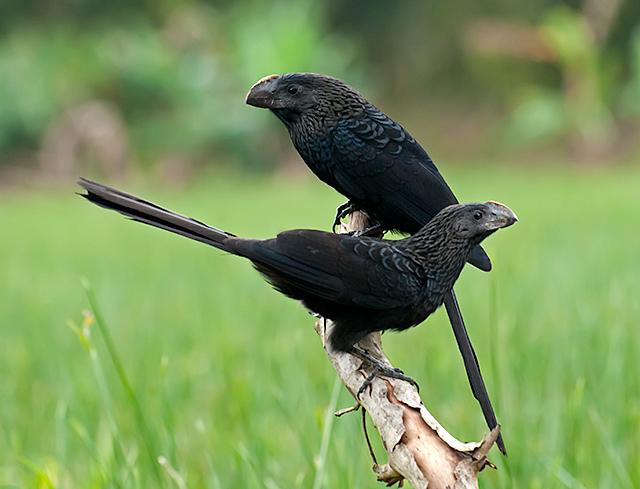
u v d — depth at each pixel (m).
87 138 44.38
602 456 6.65
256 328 10.56
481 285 12.38
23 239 24.27
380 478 4.17
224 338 9.88
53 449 7.22
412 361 8.68
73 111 44.91
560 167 46.31
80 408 7.58
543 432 7.13
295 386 7.91
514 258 15.55
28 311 12.77
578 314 9.78
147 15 51.25
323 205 29.02
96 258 19.56
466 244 4.82
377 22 52.59
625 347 8.32
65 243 23.14
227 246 4.60
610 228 19.91
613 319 9.80
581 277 12.98
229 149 46.84
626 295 11.08
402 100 52.50
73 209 35.75
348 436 6.38
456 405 7.69
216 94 47.06
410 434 3.84
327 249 4.73
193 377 8.77
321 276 4.68
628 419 6.91
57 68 45.62
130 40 47.84
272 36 47.38
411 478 3.79
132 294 13.80
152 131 46.03
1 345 10.45
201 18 50.34
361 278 4.66
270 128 47.12
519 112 47.25
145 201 4.59
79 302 13.27
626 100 45.50
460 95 51.84
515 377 8.00
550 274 13.42
